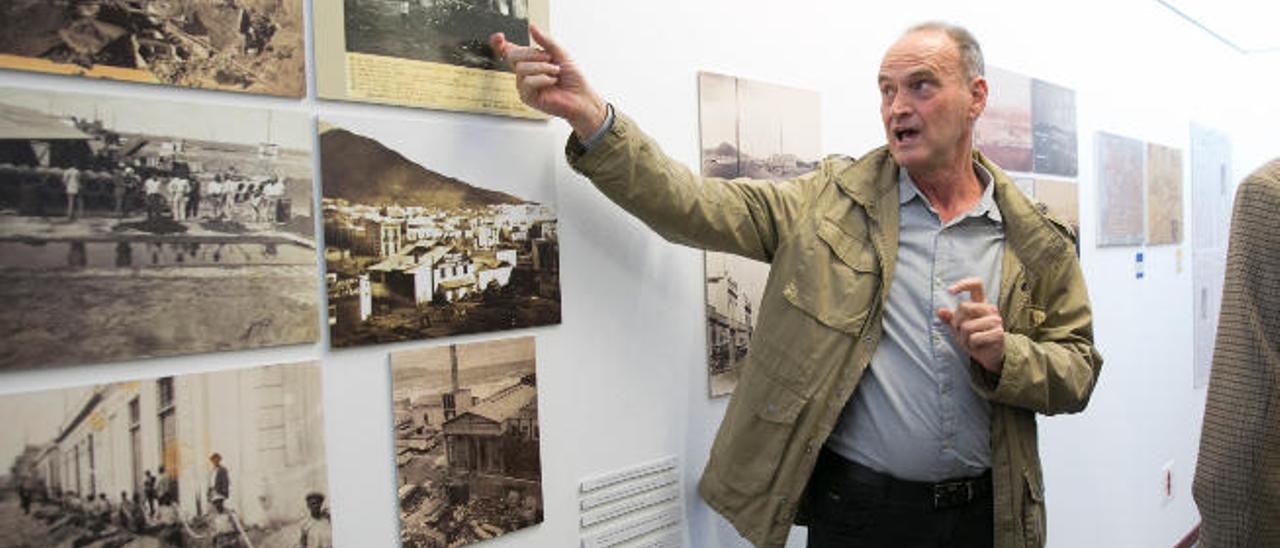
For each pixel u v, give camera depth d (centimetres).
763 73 149
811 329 116
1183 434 331
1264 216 86
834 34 165
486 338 108
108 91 77
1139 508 291
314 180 91
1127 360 281
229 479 85
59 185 74
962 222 123
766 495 118
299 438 90
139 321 79
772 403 117
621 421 125
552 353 115
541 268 113
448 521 104
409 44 99
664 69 131
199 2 82
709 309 140
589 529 121
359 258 95
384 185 97
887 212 121
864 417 121
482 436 107
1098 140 263
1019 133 221
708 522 141
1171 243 318
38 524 74
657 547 132
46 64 74
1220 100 372
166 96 81
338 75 93
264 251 87
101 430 77
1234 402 86
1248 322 86
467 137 105
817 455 116
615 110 103
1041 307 126
